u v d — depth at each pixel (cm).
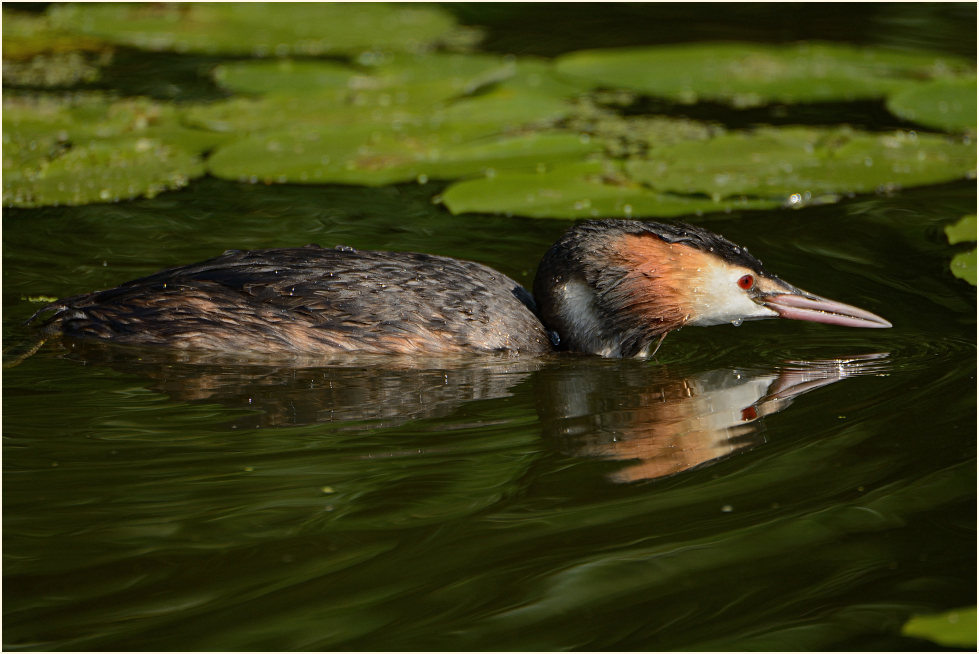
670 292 1278
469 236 1559
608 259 1269
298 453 999
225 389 1134
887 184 1631
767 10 2666
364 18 2572
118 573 817
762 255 1486
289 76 2142
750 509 917
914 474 966
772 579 823
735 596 804
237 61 2256
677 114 2019
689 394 1152
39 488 925
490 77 2183
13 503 902
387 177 1639
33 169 1650
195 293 1212
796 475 971
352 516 898
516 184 1627
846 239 1539
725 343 1309
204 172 1670
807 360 1242
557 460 999
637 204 1559
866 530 886
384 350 1202
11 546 843
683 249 1277
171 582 809
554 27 2566
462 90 2091
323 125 1880
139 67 2216
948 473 966
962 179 1784
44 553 838
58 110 1920
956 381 1147
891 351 1248
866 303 1355
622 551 857
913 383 1153
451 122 1920
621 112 2027
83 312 1227
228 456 990
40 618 767
